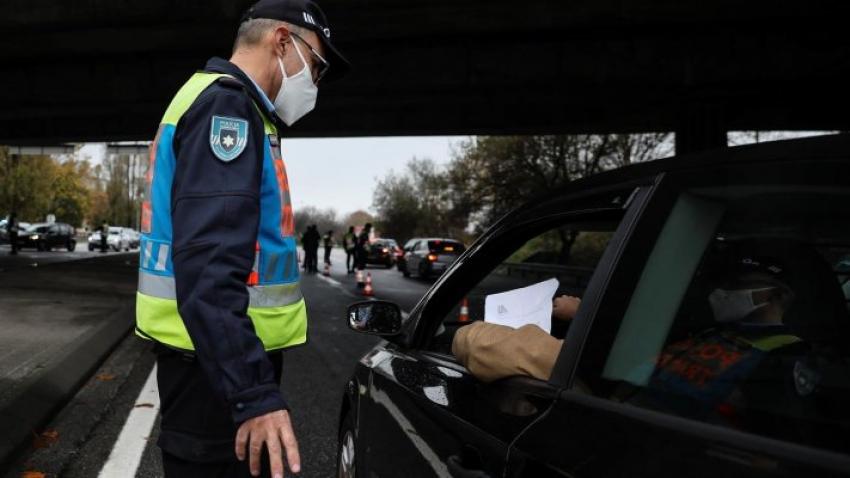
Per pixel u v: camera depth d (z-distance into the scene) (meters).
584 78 17.97
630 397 1.41
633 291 1.54
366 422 2.80
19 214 59.59
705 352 1.44
